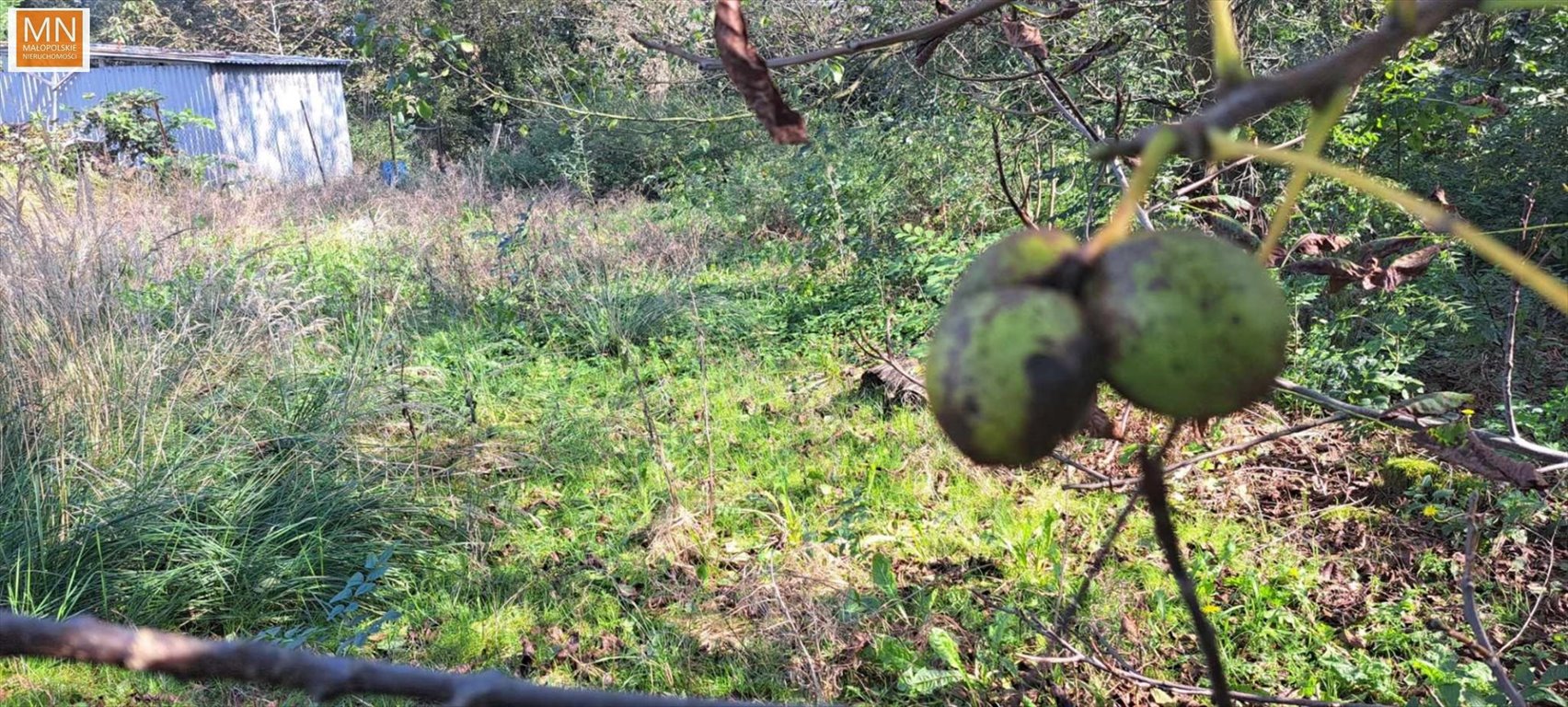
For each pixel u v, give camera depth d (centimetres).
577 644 420
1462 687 308
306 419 558
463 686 51
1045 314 60
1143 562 443
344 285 886
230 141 2012
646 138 1460
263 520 476
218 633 436
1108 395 379
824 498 525
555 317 832
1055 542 459
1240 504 495
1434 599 424
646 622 432
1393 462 505
